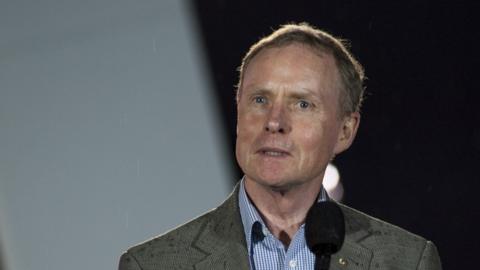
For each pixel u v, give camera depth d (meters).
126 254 4.10
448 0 11.69
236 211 4.12
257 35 12.24
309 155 3.93
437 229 11.97
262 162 3.91
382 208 12.13
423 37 11.82
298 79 3.93
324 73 3.99
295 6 11.95
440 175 11.95
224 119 12.70
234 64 12.46
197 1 12.47
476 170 11.85
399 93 11.98
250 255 4.04
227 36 12.41
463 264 11.91
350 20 11.88
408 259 4.16
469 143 11.84
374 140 12.10
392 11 11.83
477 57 11.70
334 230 3.65
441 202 11.92
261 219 4.06
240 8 12.25
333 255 4.10
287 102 3.94
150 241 4.14
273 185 3.92
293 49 3.98
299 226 4.10
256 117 3.94
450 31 11.75
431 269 4.18
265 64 3.96
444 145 11.94
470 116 11.84
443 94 11.88
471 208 11.88
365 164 12.14
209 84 12.66
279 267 4.02
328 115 4.00
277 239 4.03
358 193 12.17
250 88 3.96
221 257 4.03
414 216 12.02
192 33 12.71
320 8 11.90
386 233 4.25
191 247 4.08
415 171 12.04
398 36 11.84
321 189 4.19
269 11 12.08
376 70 11.98
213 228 4.14
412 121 11.98
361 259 4.12
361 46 11.93
